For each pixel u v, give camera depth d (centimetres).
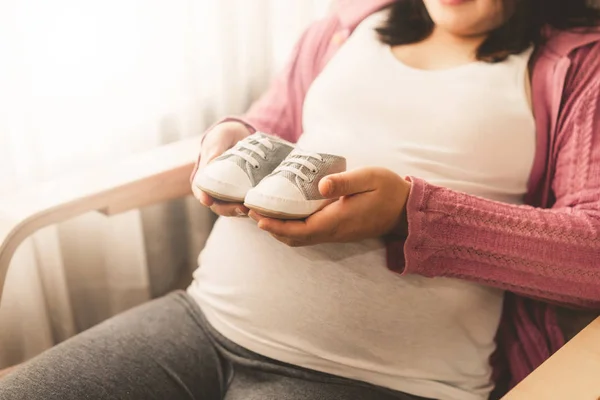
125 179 97
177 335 94
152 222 131
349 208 79
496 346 95
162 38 116
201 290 98
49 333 121
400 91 96
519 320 97
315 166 80
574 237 83
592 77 91
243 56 131
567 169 91
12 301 115
